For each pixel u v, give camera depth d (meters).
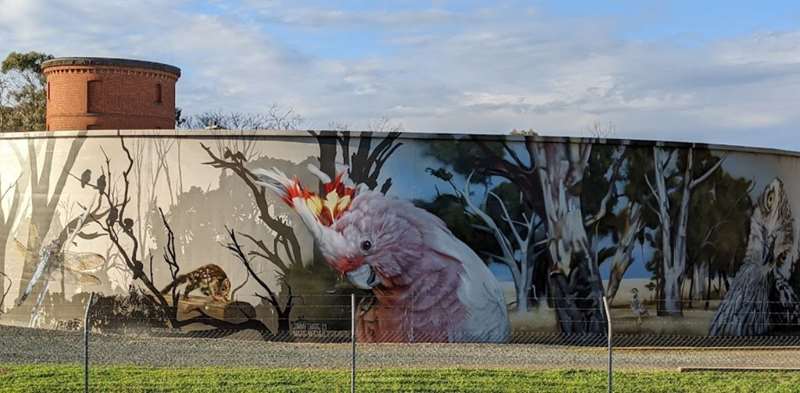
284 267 22.36
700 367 17.42
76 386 14.81
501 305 22.27
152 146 23.31
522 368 17.28
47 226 24.42
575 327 22.55
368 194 22.27
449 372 16.44
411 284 22.12
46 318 24.20
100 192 23.72
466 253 22.27
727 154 24.55
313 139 22.42
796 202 26.62
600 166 23.02
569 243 22.69
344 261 22.19
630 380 15.86
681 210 23.73
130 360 18.08
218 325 22.59
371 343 21.67
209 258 22.77
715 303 24.09
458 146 22.44
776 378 16.19
